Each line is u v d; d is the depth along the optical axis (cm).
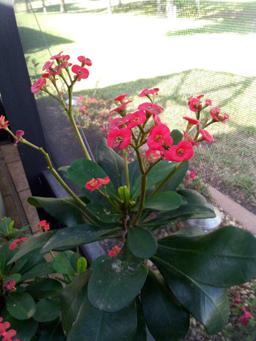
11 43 45
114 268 20
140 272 19
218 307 19
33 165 54
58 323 29
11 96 48
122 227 23
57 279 34
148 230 21
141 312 23
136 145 17
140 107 18
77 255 34
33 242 25
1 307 31
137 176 24
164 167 22
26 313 28
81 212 24
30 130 52
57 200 25
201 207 21
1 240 42
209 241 20
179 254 21
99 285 19
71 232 22
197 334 26
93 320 20
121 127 17
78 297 22
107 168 25
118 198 23
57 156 52
